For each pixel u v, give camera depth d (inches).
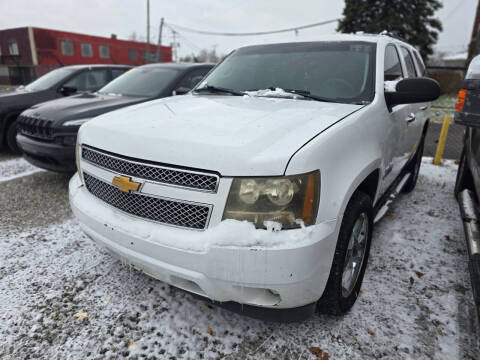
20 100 236.2
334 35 124.6
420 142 161.2
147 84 196.9
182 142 68.6
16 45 1130.0
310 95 101.6
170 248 66.1
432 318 86.3
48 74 275.4
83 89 257.0
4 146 251.9
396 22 1021.2
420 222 141.4
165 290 96.3
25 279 100.8
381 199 116.1
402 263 110.6
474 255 85.4
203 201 64.4
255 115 82.6
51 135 158.9
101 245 82.7
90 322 84.4
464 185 139.9
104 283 99.3
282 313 69.7
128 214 74.7
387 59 113.9
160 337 79.7
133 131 77.2
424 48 1068.5
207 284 65.5
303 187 62.4
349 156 73.7
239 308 71.0
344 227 74.5
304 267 62.6
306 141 67.1
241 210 62.7
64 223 138.2
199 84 129.5
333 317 86.0
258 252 60.9
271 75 114.9
